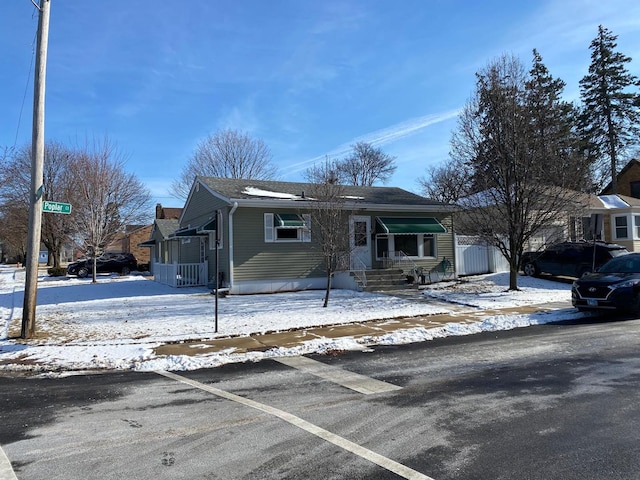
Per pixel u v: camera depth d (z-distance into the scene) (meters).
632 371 6.71
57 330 10.84
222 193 17.89
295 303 14.52
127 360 8.02
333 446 4.27
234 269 17.12
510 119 16.08
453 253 21.12
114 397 6.02
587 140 40.75
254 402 5.68
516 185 16.30
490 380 6.43
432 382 6.41
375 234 19.45
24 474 3.79
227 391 6.21
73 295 19.06
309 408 5.40
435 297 15.90
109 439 4.54
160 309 13.88
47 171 39.62
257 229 17.59
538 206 16.44
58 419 5.18
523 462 3.85
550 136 16.44
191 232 20.91
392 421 4.90
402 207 19.59
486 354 8.10
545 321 11.56
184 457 4.08
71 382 6.84
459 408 5.28
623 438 4.31
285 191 19.81
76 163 30.09
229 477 3.68
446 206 20.03
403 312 12.67
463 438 4.39
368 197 20.33
